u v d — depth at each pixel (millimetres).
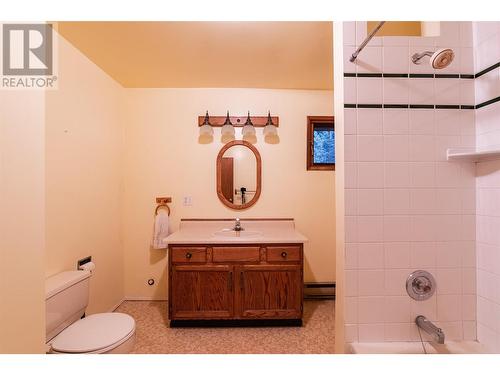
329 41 1909
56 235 1791
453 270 1275
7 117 806
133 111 2756
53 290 1496
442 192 1279
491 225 1207
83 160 2084
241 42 1921
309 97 2805
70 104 1932
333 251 2809
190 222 2729
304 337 2086
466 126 1287
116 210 2596
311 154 2795
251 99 2781
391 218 1266
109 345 1325
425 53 1173
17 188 844
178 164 2770
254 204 2775
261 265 2188
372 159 1264
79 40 1886
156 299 2762
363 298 1257
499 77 1173
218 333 2141
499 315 1170
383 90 1271
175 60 2184
